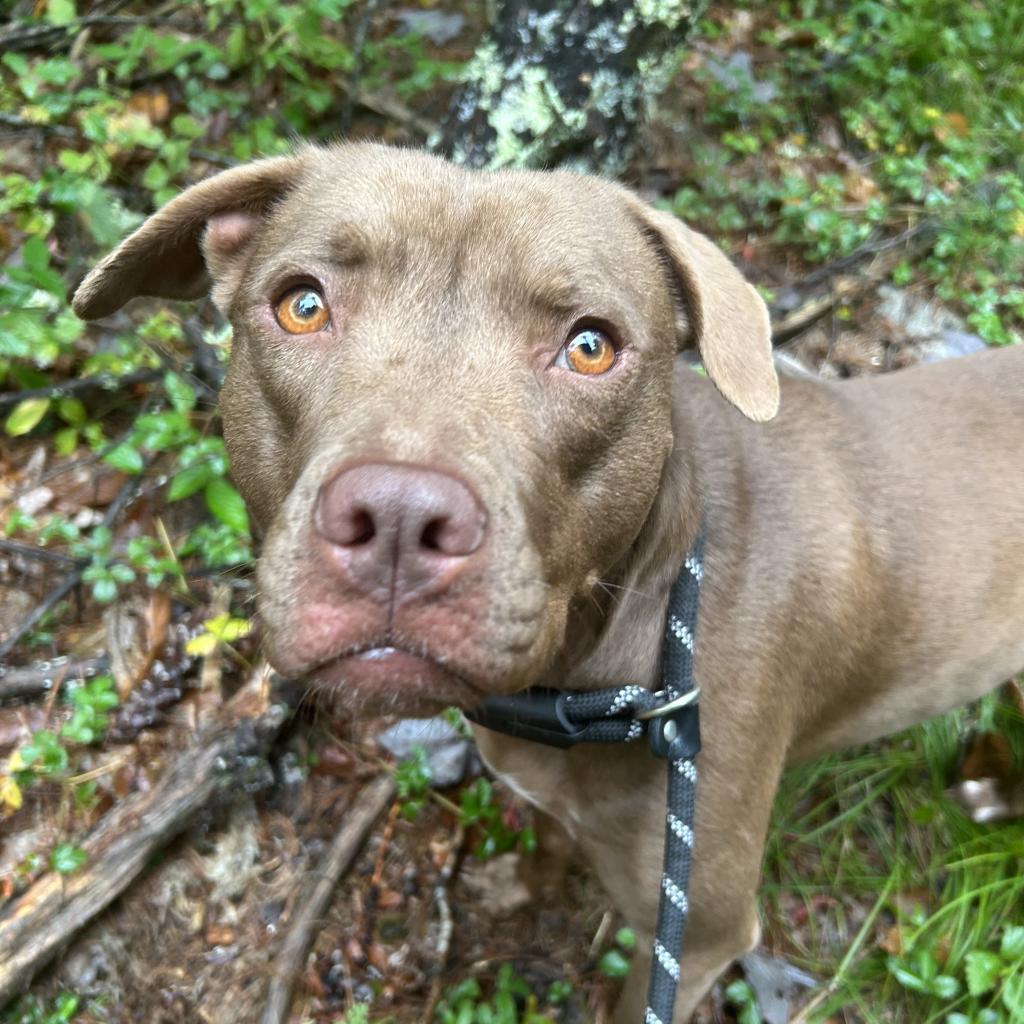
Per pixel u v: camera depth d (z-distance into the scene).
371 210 0.31
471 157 0.65
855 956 0.55
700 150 0.87
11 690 0.55
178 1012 0.49
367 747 0.57
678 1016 0.46
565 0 0.62
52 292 0.59
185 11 0.82
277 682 0.55
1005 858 0.58
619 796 0.41
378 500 0.25
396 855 0.55
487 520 0.26
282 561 0.26
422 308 0.30
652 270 0.35
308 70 0.82
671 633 0.37
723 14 1.00
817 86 0.96
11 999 0.47
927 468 0.46
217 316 0.65
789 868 0.58
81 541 0.58
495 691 0.27
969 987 0.53
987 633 0.48
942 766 0.61
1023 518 0.48
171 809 0.51
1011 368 0.50
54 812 0.52
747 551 0.41
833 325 0.80
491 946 0.54
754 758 0.41
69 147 0.73
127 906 0.51
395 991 0.52
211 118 0.76
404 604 0.25
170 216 0.36
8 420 0.61
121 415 0.65
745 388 0.34
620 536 0.34
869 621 0.45
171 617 0.57
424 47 0.87
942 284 0.84
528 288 0.31
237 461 0.33
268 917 0.52
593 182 0.35
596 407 0.31
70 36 0.79
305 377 0.31
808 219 0.83
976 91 1.00
